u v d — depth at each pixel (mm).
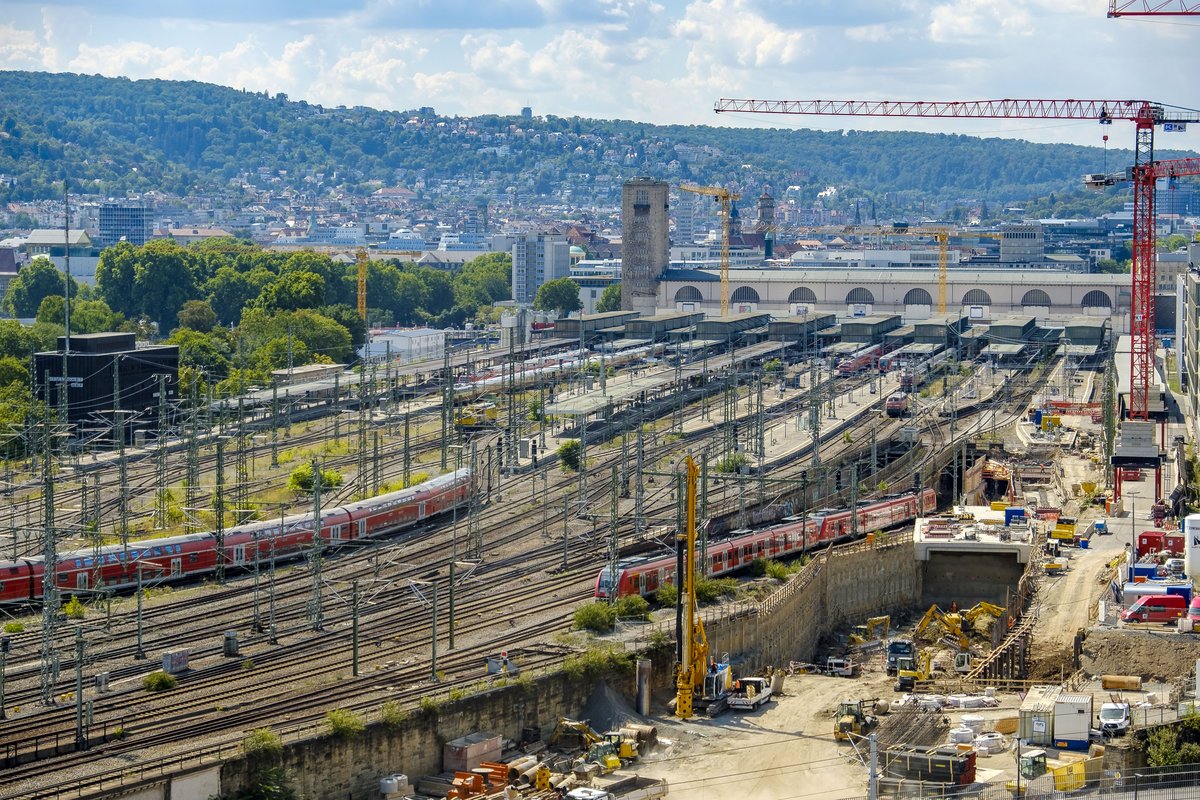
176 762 189500
